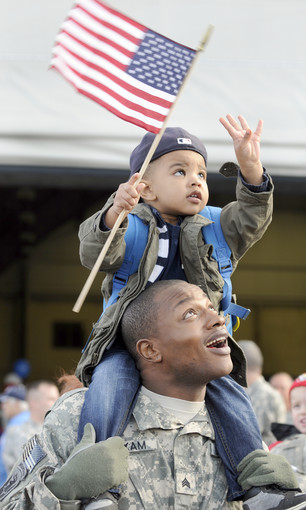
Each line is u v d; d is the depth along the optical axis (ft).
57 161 24.08
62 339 59.47
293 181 24.94
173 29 24.30
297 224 58.39
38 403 21.30
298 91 24.70
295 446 14.21
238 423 8.43
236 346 8.72
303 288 58.80
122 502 7.80
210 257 8.57
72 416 8.20
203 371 8.08
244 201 8.45
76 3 8.64
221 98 24.47
